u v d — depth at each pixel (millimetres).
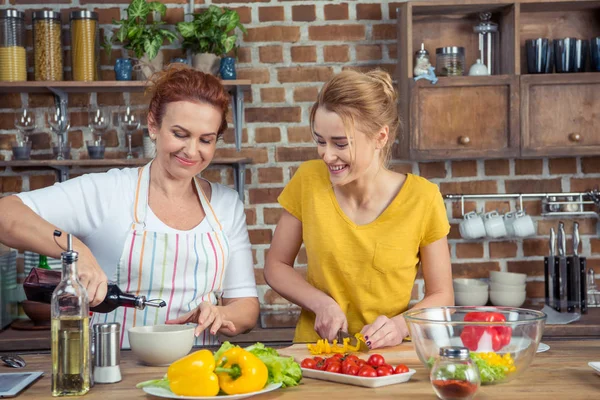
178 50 3393
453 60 3246
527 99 3166
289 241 2236
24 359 1789
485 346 1471
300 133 3445
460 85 3164
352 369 1531
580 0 3195
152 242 2107
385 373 1514
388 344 1843
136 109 3441
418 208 2084
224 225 2221
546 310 3201
